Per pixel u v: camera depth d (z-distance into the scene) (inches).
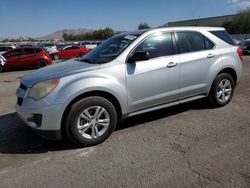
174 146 173.5
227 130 195.5
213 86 237.0
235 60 248.5
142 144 178.4
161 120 220.8
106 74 181.3
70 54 1187.9
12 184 138.7
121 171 146.8
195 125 207.3
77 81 171.9
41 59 763.4
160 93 205.3
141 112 201.0
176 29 218.4
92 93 178.7
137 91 193.9
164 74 204.2
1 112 268.2
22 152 174.6
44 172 149.0
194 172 142.9
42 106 166.7
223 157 157.0
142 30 213.5
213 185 131.4
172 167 148.5
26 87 178.1
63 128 173.6
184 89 218.2
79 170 149.6
